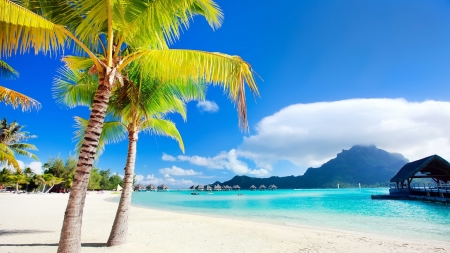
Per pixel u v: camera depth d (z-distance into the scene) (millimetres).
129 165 6590
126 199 6492
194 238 7930
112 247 6000
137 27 4168
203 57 4062
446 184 31547
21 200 24719
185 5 4051
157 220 12719
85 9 3873
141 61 5137
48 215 13414
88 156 3744
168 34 4367
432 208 21688
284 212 19969
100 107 3859
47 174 50375
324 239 8156
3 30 3891
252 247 6938
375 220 14594
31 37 3883
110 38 4039
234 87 3912
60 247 3432
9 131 24125
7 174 43500
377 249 6902
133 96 6047
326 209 22500
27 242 6641
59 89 6895
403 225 12547
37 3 4145
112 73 4000
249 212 20109
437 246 7316
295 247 7012
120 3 3918
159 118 7660
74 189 3623
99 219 12836
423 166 28359
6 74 10094
